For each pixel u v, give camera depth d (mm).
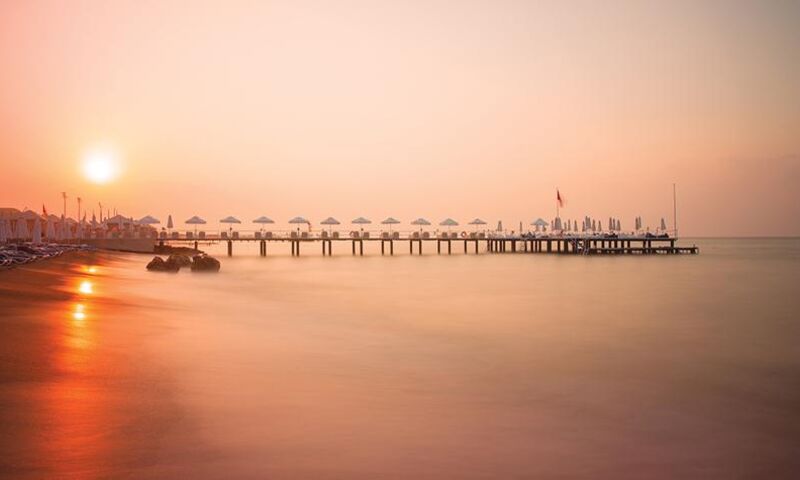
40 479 9617
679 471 11344
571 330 27969
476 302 39656
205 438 11719
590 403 15664
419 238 112875
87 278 44125
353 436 12297
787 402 16062
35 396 13617
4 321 22281
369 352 21625
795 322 30781
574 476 10898
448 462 11211
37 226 80312
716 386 17703
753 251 148875
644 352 22734
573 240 114812
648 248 116688
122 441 11336
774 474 11328
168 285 44812
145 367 16891
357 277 61219
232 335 23250
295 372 17578
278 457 11000
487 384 17328
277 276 61062
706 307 37000
